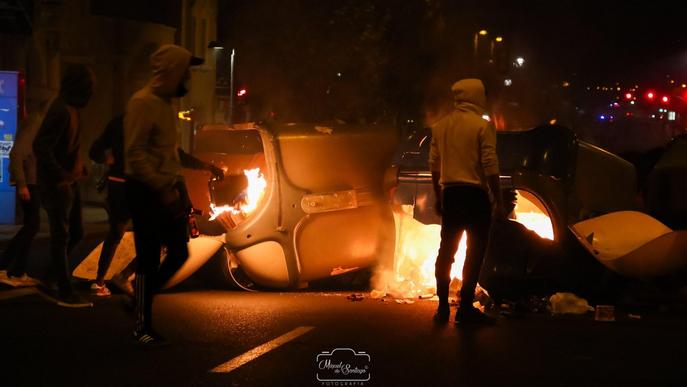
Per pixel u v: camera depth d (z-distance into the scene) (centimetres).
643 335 824
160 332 804
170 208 738
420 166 1049
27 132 1017
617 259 937
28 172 1029
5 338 777
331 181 1017
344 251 1030
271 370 675
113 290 1023
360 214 1033
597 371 688
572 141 1027
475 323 866
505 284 953
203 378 652
